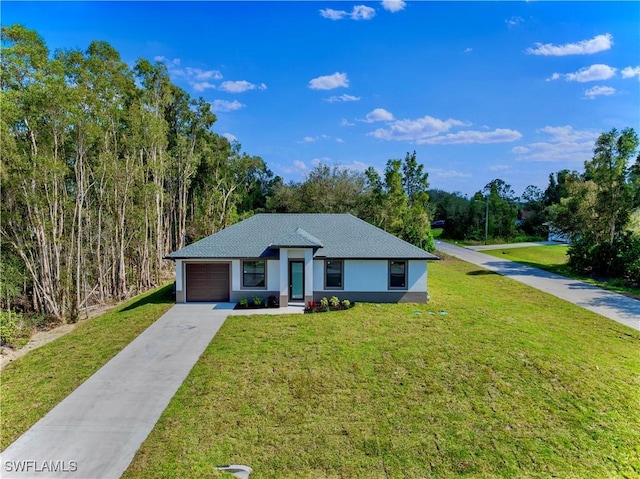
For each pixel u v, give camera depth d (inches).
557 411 419.5
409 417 405.4
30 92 797.9
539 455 353.1
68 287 918.4
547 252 1883.6
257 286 834.2
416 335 623.2
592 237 1332.4
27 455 351.6
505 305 848.9
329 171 1999.3
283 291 799.7
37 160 823.7
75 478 322.0
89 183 1089.4
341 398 438.6
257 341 600.1
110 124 1058.7
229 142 2047.2
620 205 1274.6
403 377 484.4
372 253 829.2
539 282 1147.3
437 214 2733.8
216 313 754.8
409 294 831.7
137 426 392.2
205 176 1940.2
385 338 609.3
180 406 425.4
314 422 396.2
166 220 1593.3
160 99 1421.0
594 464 343.6
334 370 501.7
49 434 381.7
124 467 334.6
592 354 572.1
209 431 381.7
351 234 908.6
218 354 554.3
